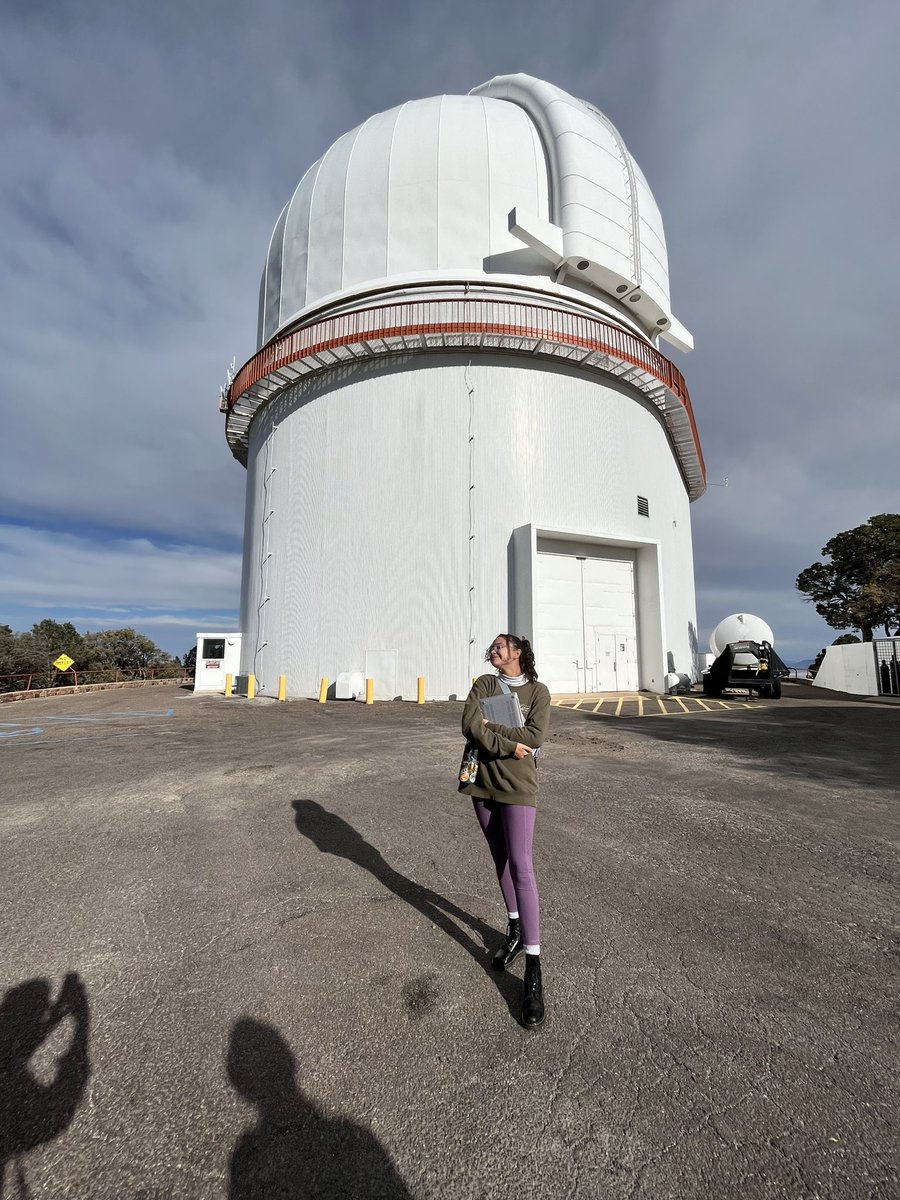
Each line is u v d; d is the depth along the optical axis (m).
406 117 20.42
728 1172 1.62
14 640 34.97
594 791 5.79
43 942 2.94
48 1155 1.68
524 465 17.56
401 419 17.81
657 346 23.83
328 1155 1.69
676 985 2.57
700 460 26.09
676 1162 1.66
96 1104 1.88
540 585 17.53
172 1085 1.96
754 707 14.78
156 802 5.47
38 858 4.09
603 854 4.12
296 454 19.42
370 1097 1.92
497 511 17.22
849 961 2.77
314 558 18.31
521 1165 1.65
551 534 17.20
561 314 17.88
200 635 23.67
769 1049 2.14
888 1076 2.01
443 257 18.86
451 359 17.88
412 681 16.59
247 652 21.95
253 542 22.08
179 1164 1.66
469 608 16.75
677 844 4.33
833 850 4.21
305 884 3.63
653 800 5.48
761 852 4.17
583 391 18.67
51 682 24.02
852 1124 1.80
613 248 19.56
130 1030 2.25
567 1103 1.89
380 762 7.23
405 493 17.45
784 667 20.72
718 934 3.02
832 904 3.37
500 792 2.75
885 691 19.39
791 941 2.95
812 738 9.20
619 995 2.49
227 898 3.44
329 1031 2.25
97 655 43.75
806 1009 2.39
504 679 3.05
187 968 2.70
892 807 5.27
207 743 8.90
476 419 17.58
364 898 3.44
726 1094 1.92
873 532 35.62
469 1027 2.28
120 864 3.97
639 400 20.45
